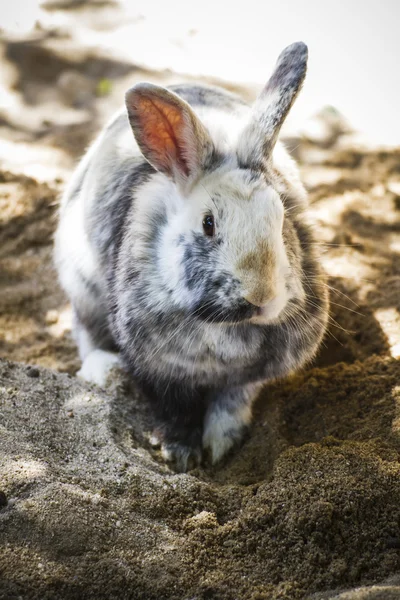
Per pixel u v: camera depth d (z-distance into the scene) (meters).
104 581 4.46
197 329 5.52
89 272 6.73
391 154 10.74
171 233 5.32
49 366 7.63
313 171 10.28
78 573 4.46
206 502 5.26
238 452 6.21
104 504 4.95
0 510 4.70
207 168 5.30
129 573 4.55
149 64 12.79
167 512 5.12
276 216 4.98
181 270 5.17
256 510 5.11
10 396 5.90
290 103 5.37
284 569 4.84
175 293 5.31
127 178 6.18
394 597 4.22
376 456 5.46
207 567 4.79
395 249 8.71
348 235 8.79
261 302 4.82
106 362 6.79
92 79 12.30
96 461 5.48
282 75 5.46
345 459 5.44
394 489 5.20
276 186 5.39
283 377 6.30
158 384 6.08
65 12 14.38
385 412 6.11
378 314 7.64
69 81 12.14
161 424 6.31
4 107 11.49
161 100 5.21
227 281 4.88
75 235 6.88
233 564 4.84
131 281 5.67
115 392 6.45
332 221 9.11
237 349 5.69
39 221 9.28
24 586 4.30
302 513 5.03
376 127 11.48
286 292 5.09
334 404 6.39
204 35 13.81
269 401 6.62
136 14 14.45
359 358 7.23
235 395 6.29
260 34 13.91
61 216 7.41
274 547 4.95
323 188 9.84
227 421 6.33
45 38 13.32
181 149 5.37
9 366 6.29
